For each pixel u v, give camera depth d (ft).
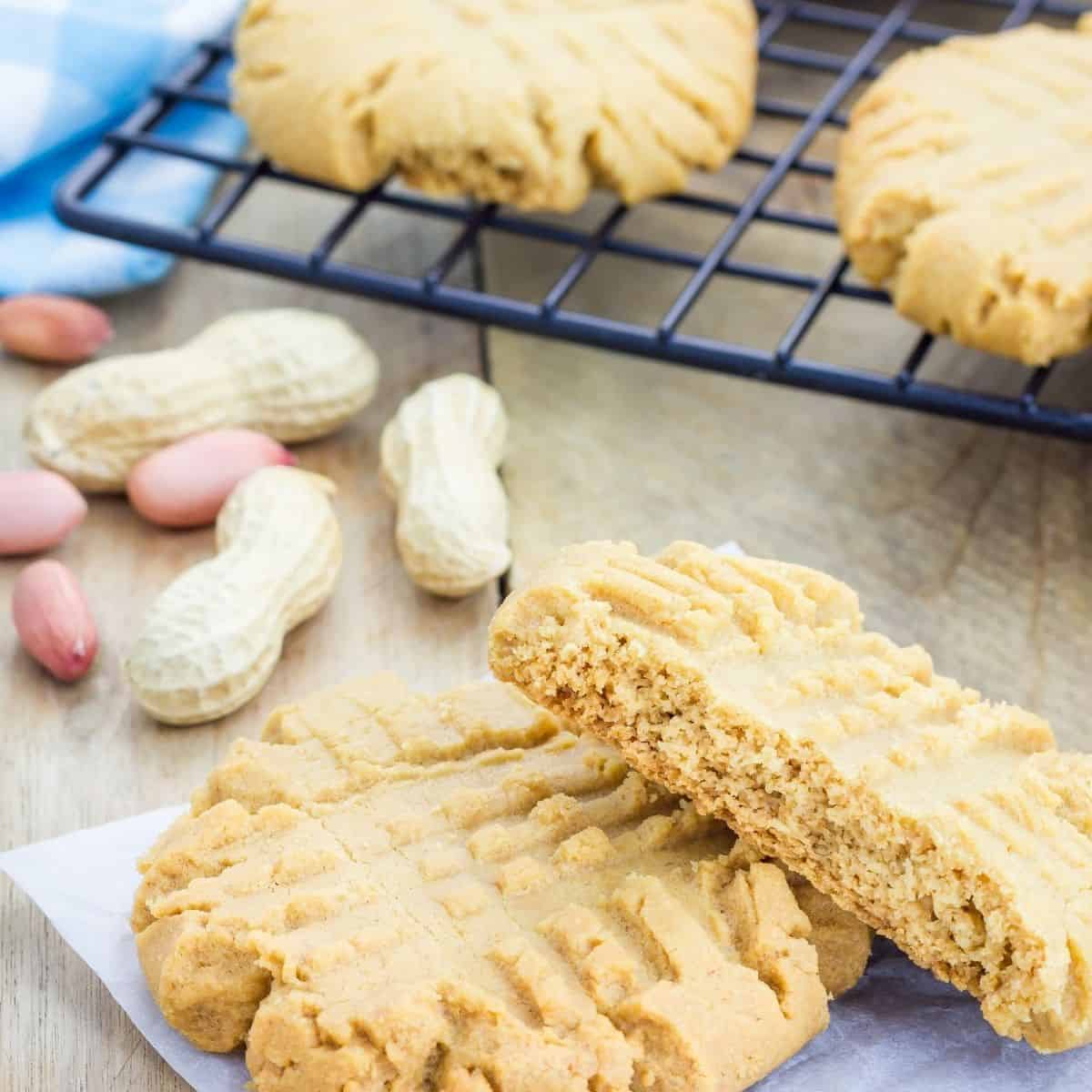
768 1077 0.83
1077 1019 0.81
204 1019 0.82
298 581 0.97
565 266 1.14
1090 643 0.98
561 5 1.07
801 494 1.03
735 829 0.85
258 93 1.05
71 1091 0.84
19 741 0.94
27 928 0.88
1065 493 1.03
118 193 1.12
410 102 1.02
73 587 0.97
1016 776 0.84
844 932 0.84
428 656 0.97
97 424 1.01
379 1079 0.79
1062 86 1.04
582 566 0.86
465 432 1.02
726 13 1.09
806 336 1.10
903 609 0.99
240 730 0.95
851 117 1.07
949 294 0.98
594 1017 0.80
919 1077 0.83
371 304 1.12
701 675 0.83
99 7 1.11
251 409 1.04
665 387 1.08
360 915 0.82
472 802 0.85
